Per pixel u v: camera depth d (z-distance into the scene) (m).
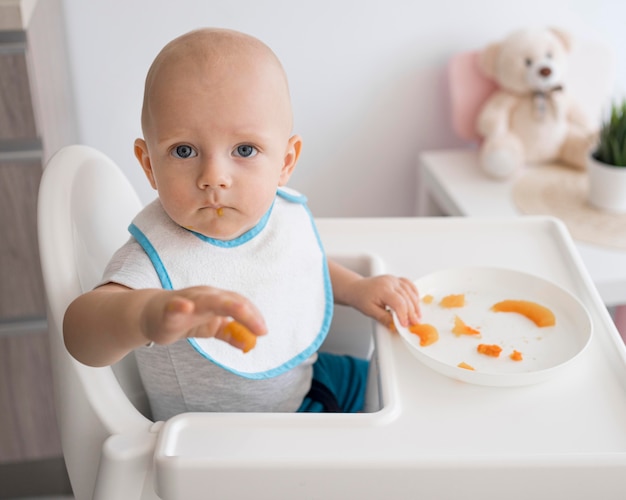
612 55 1.67
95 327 0.64
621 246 1.35
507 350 0.78
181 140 0.68
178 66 0.68
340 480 0.62
